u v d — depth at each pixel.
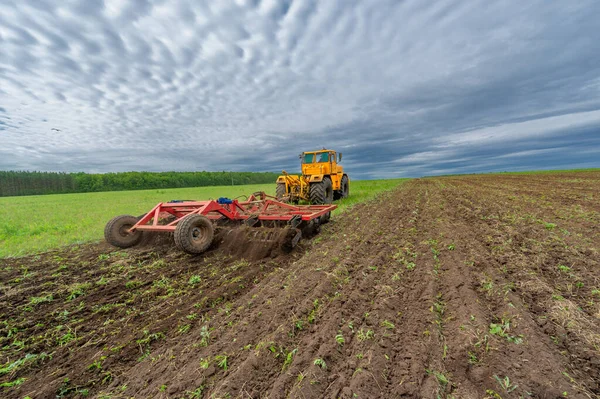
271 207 8.25
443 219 7.73
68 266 5.02
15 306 3.56
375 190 22.30
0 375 2.37
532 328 2.46
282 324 2.82
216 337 2.77
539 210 8.51
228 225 6.73
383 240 5.92
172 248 5.94
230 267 4.84
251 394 2.00
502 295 3.09
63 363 2.52
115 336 2.90
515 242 5.20
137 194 32.03
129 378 2.30
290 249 5.52
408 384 1.94
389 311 2.96
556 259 4.23
